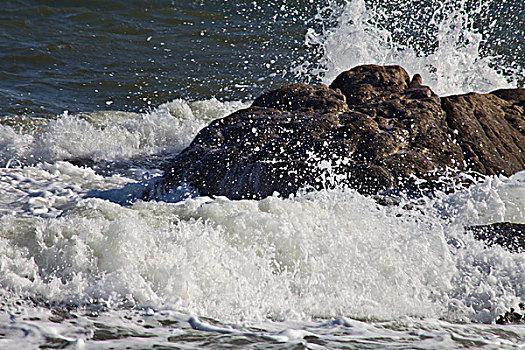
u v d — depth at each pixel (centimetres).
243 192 1984
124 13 5550
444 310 1361
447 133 2136
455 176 1970
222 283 1350
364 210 1689
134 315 1205
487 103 2328
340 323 1241
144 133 2983
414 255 1508
